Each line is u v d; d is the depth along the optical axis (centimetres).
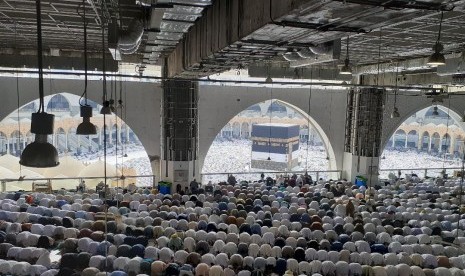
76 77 1878
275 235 1165
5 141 2702
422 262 1007
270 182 1928
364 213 1392
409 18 511
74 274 826
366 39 1257
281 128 2931
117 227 1144
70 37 1391
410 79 2023
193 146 1906
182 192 1709
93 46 1598
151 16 751
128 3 849
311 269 947
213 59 985
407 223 1358
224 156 3441
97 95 1925
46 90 1848
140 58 1698
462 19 944
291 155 2994
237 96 2094
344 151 2280
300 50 846
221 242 1043
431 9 462
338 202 1548
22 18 1073
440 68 1360
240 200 1487
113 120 3189
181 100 1852
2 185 1714
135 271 889
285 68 1845
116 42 762
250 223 1246
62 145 3031
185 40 1213
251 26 636
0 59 1479
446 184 1969
